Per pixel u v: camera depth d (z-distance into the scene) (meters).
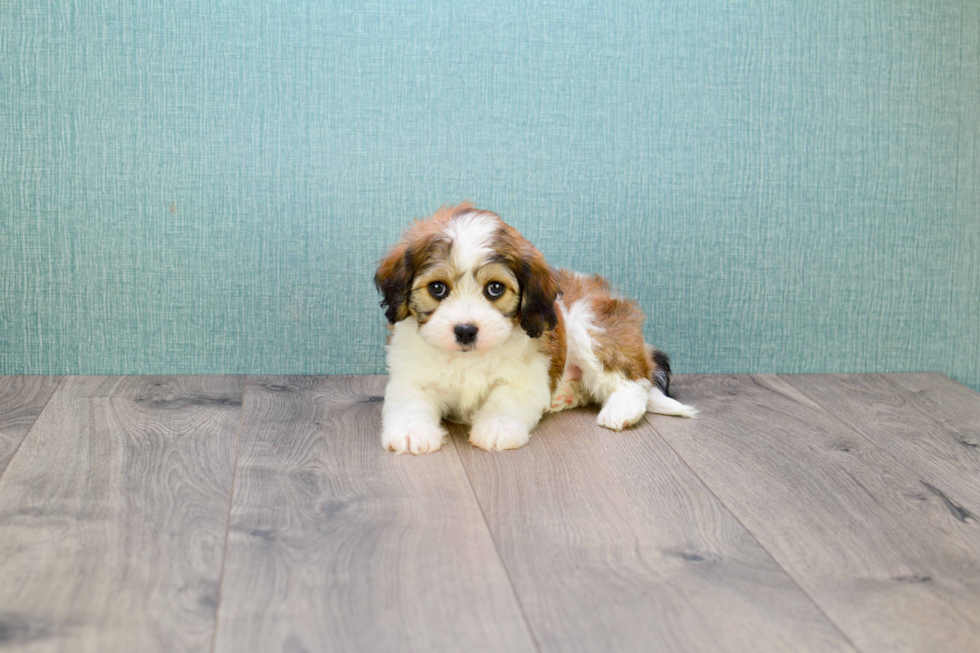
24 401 2.20
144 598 1.26
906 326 2.69
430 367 2.02
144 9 2.31
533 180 2.49
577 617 1.25
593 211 2.52
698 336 2.62
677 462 1.88
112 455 1.83
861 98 2.56
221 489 1.66
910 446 2.03
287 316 2.49
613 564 1.41
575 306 2.19
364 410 2.19
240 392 2.33
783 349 2.66
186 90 2.35
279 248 2.45
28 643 1.14
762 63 2.51
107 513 1.54
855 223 2.62
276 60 2.37
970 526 1.60
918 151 2.60
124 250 2.40
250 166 2.40
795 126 2.55
